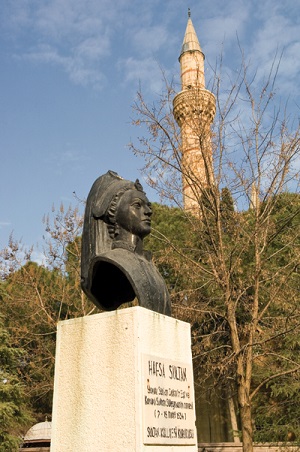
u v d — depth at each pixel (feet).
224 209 46.37
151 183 47.67
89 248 18.69
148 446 14.80
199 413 77.15
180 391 16.99
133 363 15.57
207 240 48.19
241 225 45.73
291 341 47.06
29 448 67.41
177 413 16.49
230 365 45.34
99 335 16.63
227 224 46.09
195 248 48.83
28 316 56.90
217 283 44.80
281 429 50.14
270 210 45.09
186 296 47.75
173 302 47.78
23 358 64.18
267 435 51.49
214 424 75.92
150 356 16.06
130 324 16.12
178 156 47.03
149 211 19.21
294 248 46.26
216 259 44.37
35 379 65.82
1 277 61.26
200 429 76.07
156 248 58.85
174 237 58.18
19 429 69.51
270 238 46.26
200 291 48.60
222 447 61.26
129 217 18.70
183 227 59.00
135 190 19.36
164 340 16.98
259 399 54.34
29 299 57.41
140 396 15.16
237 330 44.91
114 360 15.99
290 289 44.21
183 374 17.43
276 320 45.93
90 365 16.43
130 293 19.69
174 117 48.06
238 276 48.78
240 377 41.88
